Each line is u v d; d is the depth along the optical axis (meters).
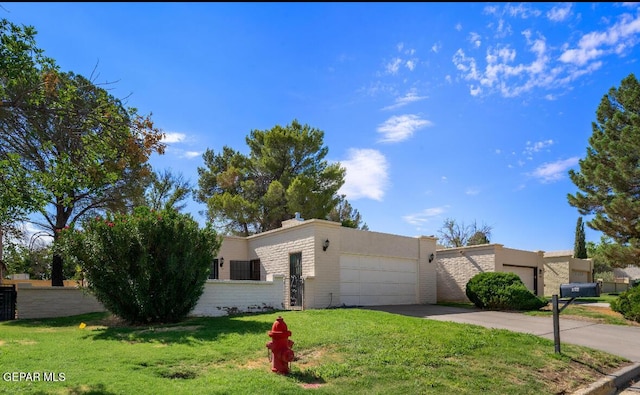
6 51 6.10
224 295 13.29
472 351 8.29
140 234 10.59
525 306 16.73
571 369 7.87
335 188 29.05
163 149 7.85
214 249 11.78
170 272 10.82
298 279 16.00
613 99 23.81
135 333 9.05
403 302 19.11
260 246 19.88
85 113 7.06
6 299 13.63
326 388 5.93
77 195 16.86
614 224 22.48
